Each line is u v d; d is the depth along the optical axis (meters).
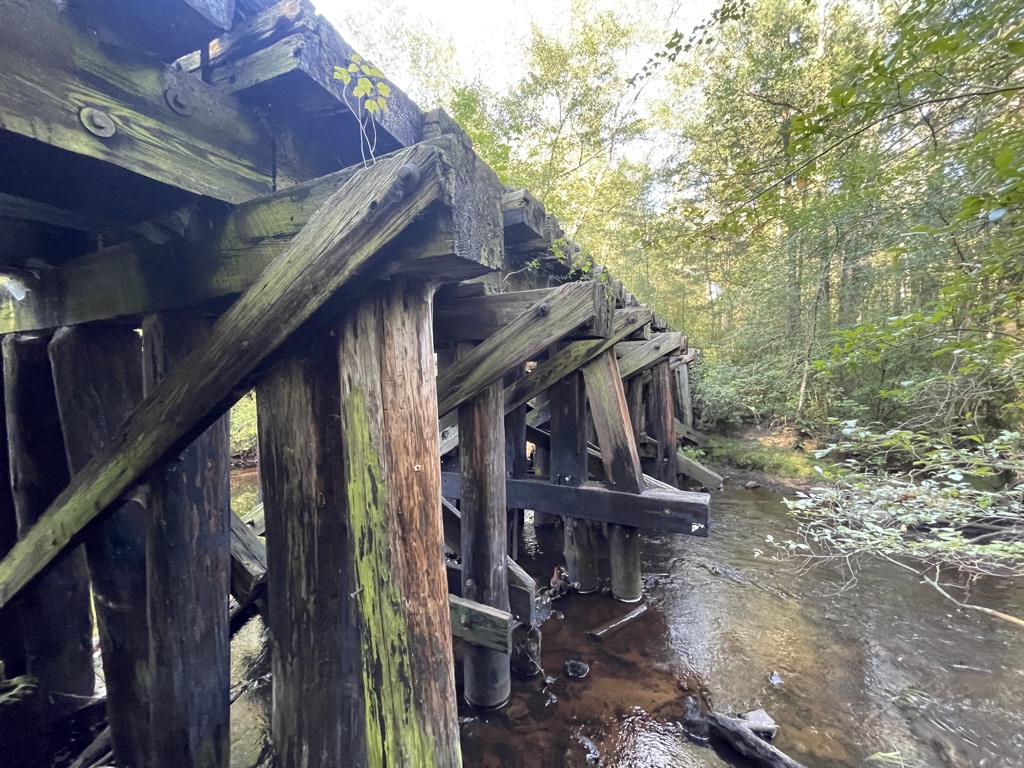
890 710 2.87
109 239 1.51
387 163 0.89
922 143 2.81
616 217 10.74
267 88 1.13
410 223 0.88
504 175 5.70
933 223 4.26
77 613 2.28
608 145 9.91
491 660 2.76
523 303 2.48
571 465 3.74
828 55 5.98
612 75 8.98
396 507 1.16
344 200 0.93
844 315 8.46
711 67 7.27
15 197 1.12
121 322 1.70
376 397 1.16
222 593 1.69
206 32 0.97
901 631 3.73
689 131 8.05
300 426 1.32
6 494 2.10
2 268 1.65
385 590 1.17
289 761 1.42
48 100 0.81
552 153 9.31
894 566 4.90
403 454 1.17
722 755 2.52
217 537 1.66
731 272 12.69
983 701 2.94
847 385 8.52
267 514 1.40
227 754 1.74
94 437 1.76
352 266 0.93
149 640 1.64
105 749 2.06
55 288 1.66
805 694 3.01
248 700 2.87
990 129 1.81
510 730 2.66
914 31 1.50
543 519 5.94
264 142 1.24
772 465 8.57
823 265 8.28
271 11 1.07
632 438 3.57
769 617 3.94
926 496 2.75
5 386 1.97
